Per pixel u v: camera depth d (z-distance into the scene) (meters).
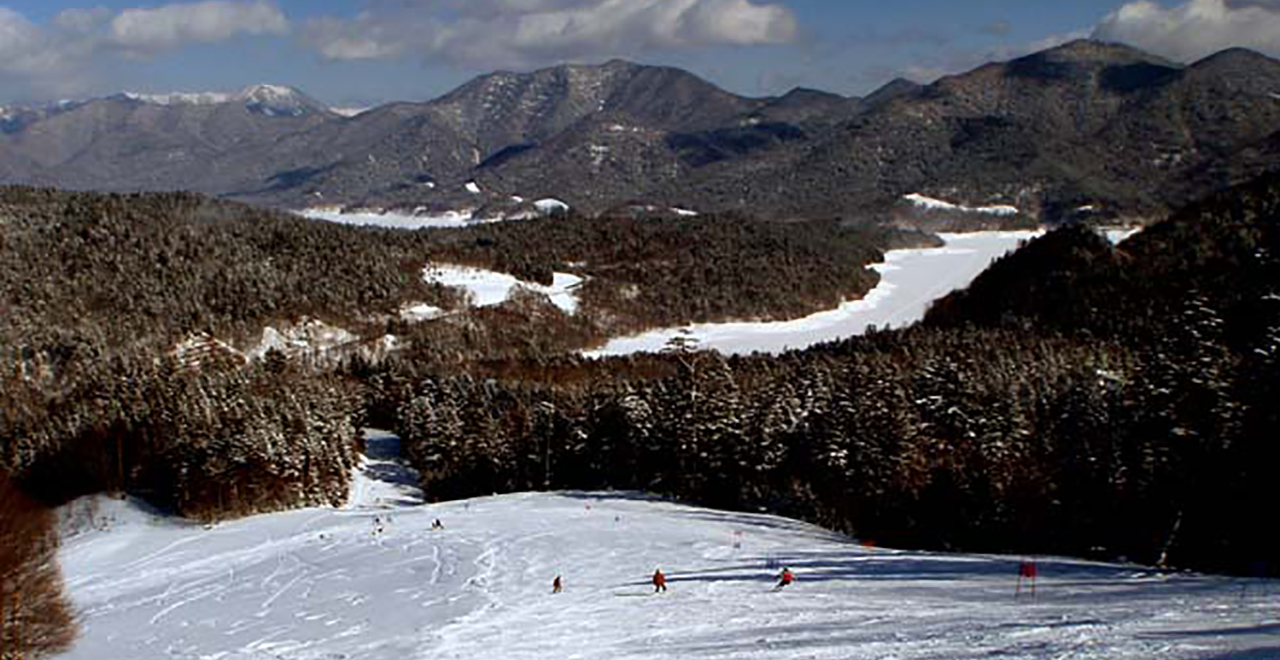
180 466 83.25
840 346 139.00
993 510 58.25
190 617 41.06
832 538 57.22
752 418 74.62
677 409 80.38
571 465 88.50
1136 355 80.69
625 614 34.12
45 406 112.06
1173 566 45.81
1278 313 81.25
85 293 166.50
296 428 86.62
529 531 57.81
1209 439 50.66
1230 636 20.92
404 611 38.56
